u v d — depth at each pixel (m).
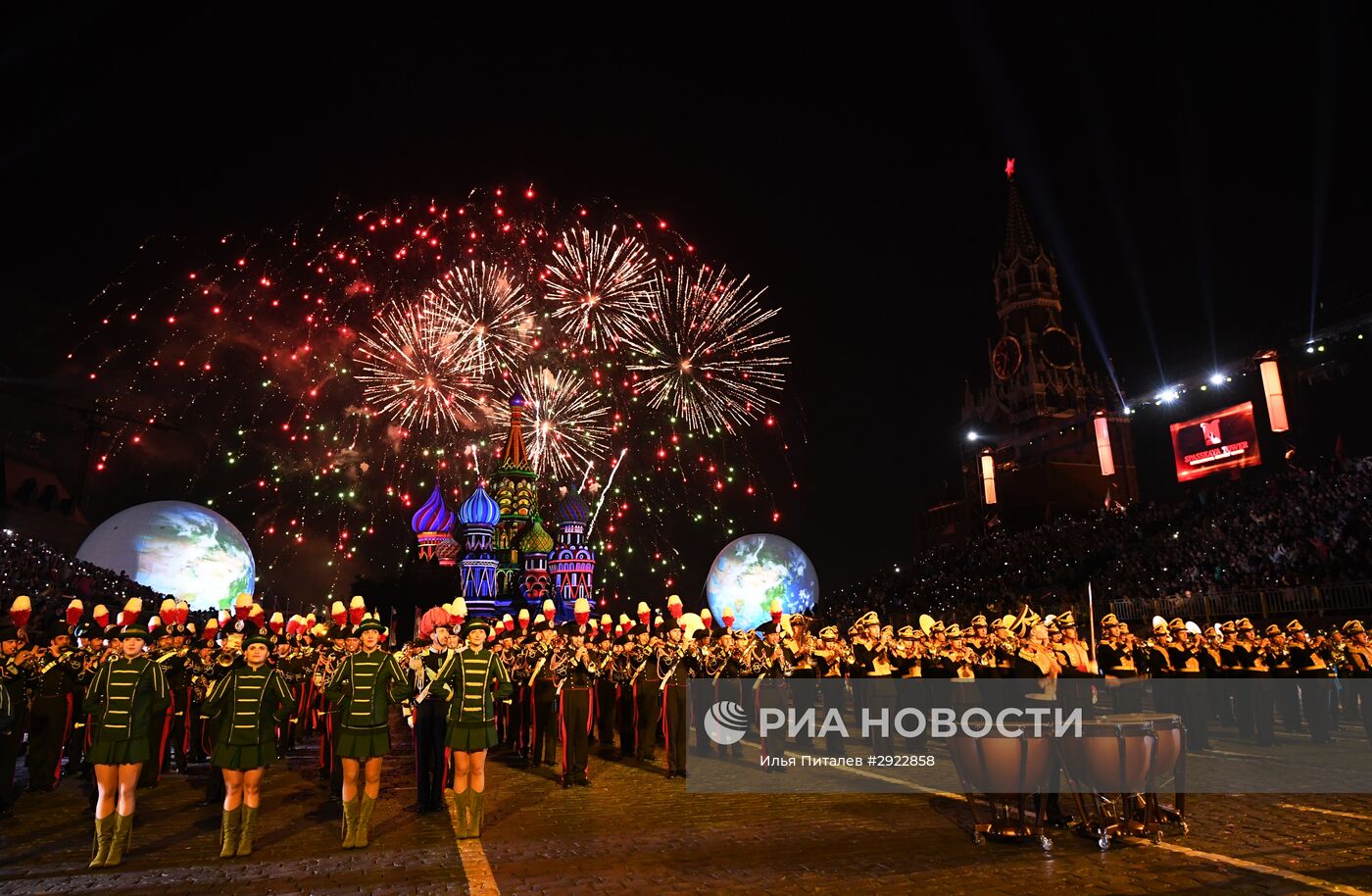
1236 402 38.81
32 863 8.37
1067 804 10.08
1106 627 16.08
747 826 9.52
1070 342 73.62
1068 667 9.50
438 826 9.95
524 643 17.92
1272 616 23.83
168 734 14.29
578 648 13.73
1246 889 6.74
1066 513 51.44
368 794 9.02
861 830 9.16
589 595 54.56
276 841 9.23
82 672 13.41
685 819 10.09
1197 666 16.22
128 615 13.38
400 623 52.34
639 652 16.53
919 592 42.84
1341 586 22.27
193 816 10.88
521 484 54.16
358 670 9.20
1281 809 9.88
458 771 9.40
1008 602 34.78
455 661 9.66
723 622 18.08
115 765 8.29
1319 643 16.80
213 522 38.00
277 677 8.91
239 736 8.59
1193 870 7.33
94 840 9.31
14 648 12.64
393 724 25.70
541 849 8.65
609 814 10.55
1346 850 7.93
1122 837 8.41
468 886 7.29
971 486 59.91
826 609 50.19
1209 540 28.84
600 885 7.23
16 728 11.23
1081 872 7.30
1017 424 71.25
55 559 27.11
